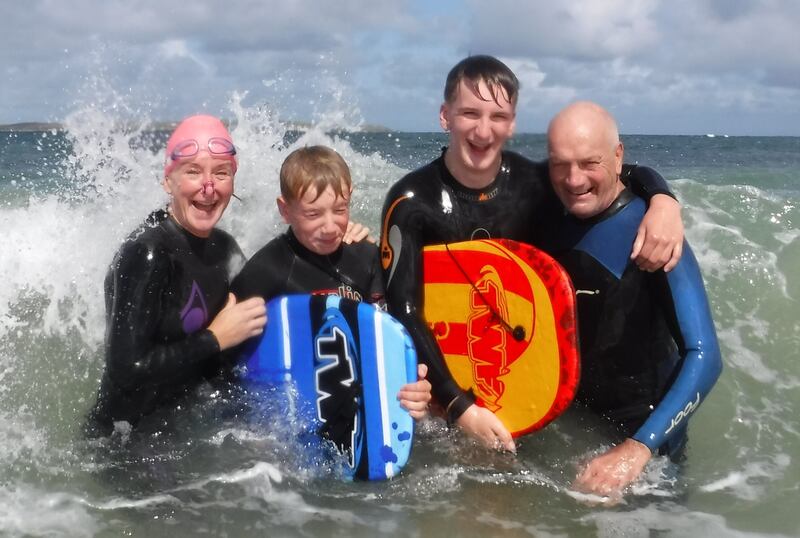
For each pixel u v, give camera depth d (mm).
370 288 3777
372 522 2834
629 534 2785
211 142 3365
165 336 3326
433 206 3605
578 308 3533
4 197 7000
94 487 3041
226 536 2727
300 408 3395
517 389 3377
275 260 3674
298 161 3492
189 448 3332
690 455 3479
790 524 2867
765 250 5477
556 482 3162
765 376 4207
